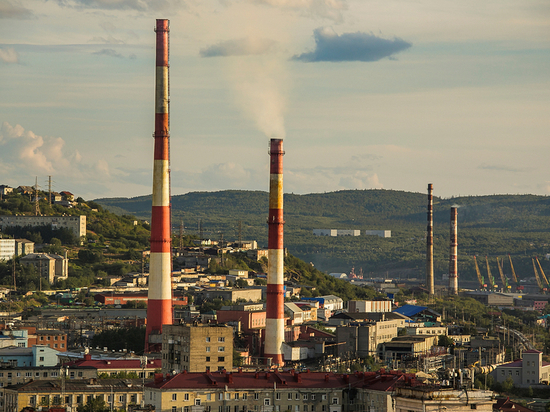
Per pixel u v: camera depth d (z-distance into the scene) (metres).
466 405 190.12
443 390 191.25
